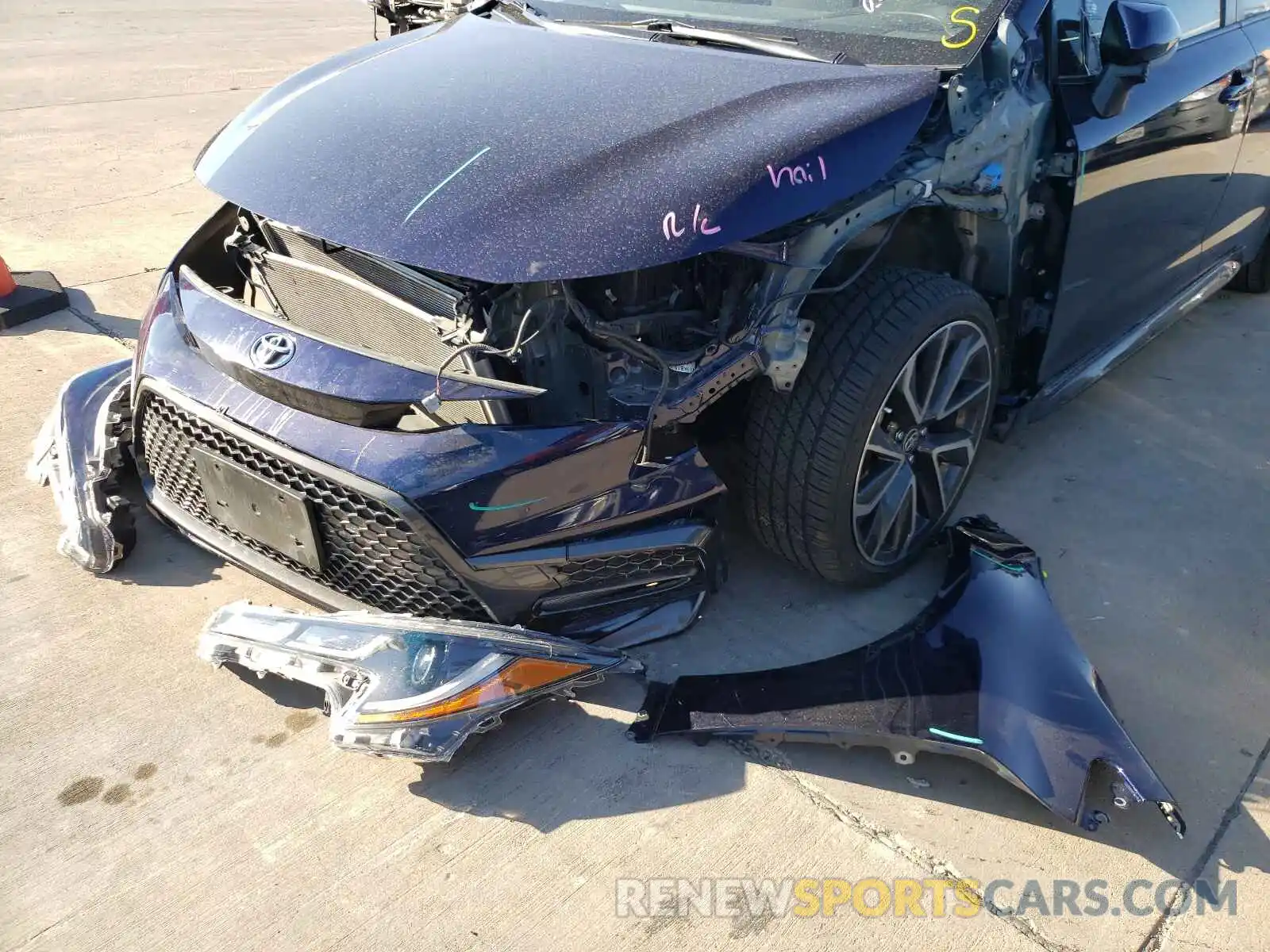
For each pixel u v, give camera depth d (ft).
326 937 5.88
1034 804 6.92
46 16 40.98
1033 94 8.48
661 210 6.48
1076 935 6.03
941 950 5.92
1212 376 12.96
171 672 7.75
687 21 9.12
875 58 8.15
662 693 7.58
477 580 6.77
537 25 9.64
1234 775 7.22
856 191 7.07
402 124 7.57
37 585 8.56
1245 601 9.02
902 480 8.43
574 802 6.80
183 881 6.18
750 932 5.98
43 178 19.44
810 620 8.54
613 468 6.88
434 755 6.49
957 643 7.55
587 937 5.92
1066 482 10.68
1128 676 8.09
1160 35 8.32
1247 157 12.22
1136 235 10.50
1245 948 5.99
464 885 6.22
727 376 6.88
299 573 7.62
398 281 7.13
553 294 6.66
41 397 11.50
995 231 8.60
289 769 7.00
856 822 6.73
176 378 7.41
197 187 19.27
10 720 7.24
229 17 43.19
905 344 7.57
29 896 6.05
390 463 6.49
